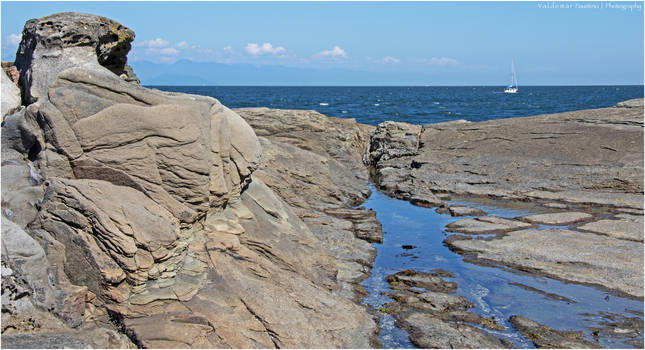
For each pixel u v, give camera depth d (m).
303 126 28.81
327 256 13.13
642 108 28.95
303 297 10.47
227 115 11.47
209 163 9.98
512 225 17.42
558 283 12.67
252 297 9.62
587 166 23.55
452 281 12.93
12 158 9.39
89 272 8.63
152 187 9.49
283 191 18.44
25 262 8.06
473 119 59.34
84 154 9.31
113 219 8.59
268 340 9.04
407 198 22.45
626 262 13.64
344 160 27.78
